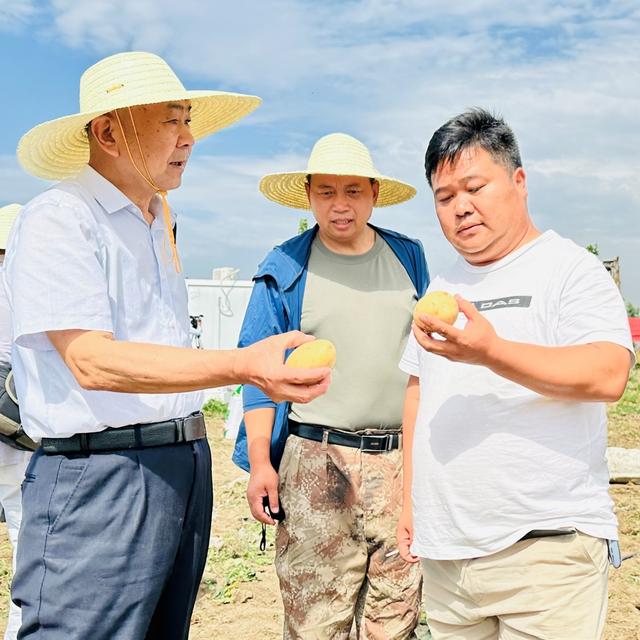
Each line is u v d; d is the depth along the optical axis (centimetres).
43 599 274
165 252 305
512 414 266
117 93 284
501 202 276
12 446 426
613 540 270
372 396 365
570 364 246
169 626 310
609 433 1220
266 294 379
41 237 269
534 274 275
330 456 363
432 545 281
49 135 298
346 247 383
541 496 262
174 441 289
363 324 369
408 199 433
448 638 293
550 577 261
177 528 291
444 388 283
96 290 270
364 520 363
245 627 538
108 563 273
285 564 370
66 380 275
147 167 291
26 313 265
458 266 300
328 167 361
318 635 365
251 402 375
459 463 273
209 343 1589
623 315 265
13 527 446
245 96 332
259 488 362
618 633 512
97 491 276
